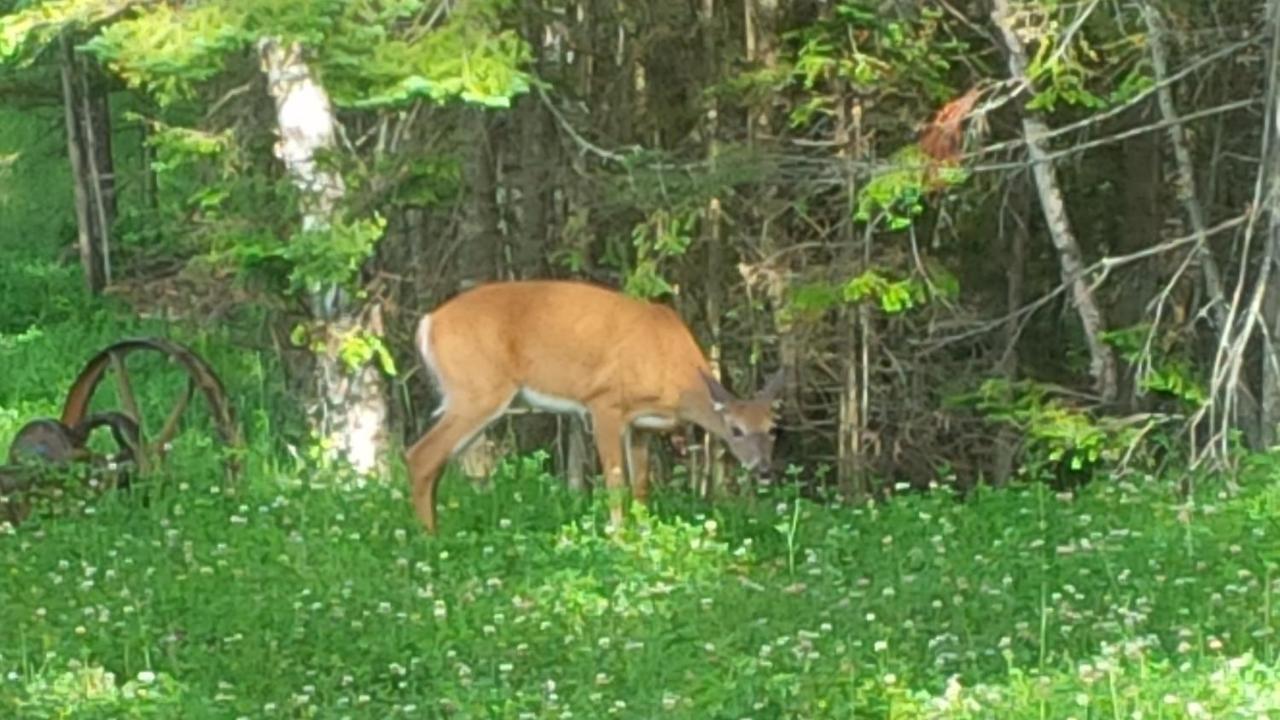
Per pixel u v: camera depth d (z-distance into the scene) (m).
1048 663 9.63
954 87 18.11
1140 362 15.07
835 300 16.38
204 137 16.88
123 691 9.41
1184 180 15.35
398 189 16.03
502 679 9.77
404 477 14.88
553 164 18.25
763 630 10.50
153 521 13.23
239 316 18.48
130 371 23.42
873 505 13.94
